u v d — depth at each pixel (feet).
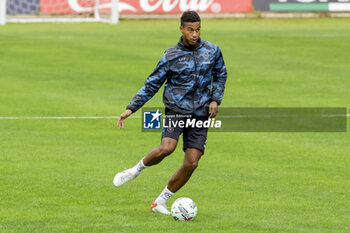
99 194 93.35
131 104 81.15
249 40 276.21
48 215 83.05
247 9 363.97
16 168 107.45
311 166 110.32
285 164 111.55
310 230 77.36
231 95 176.65
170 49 80.53
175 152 120.67
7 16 344.49
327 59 234.79
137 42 266.98
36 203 88.48
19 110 155.84
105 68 212.84
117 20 341.62
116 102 166.09
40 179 100.99
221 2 361.71
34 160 112.98
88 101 166.61
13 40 264.93
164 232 75.97
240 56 238.89
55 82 190.39
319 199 91.25
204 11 361.10
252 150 121.70
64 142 127.13
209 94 82.12
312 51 251.19
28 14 347.56
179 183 82.48
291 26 329.31
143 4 358.02
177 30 308.60
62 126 140.97
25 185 97.55
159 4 359.25
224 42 269.85
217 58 81.41
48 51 242.58
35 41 264.11
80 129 138.72
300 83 193.67
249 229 77.56
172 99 80.69
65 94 174.50
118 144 126.21
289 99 172.14
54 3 349.82
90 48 250.78
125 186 97.76
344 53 247.29
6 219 81.20
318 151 121.29
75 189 95.81
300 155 118.11
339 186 98.02
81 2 353.51
